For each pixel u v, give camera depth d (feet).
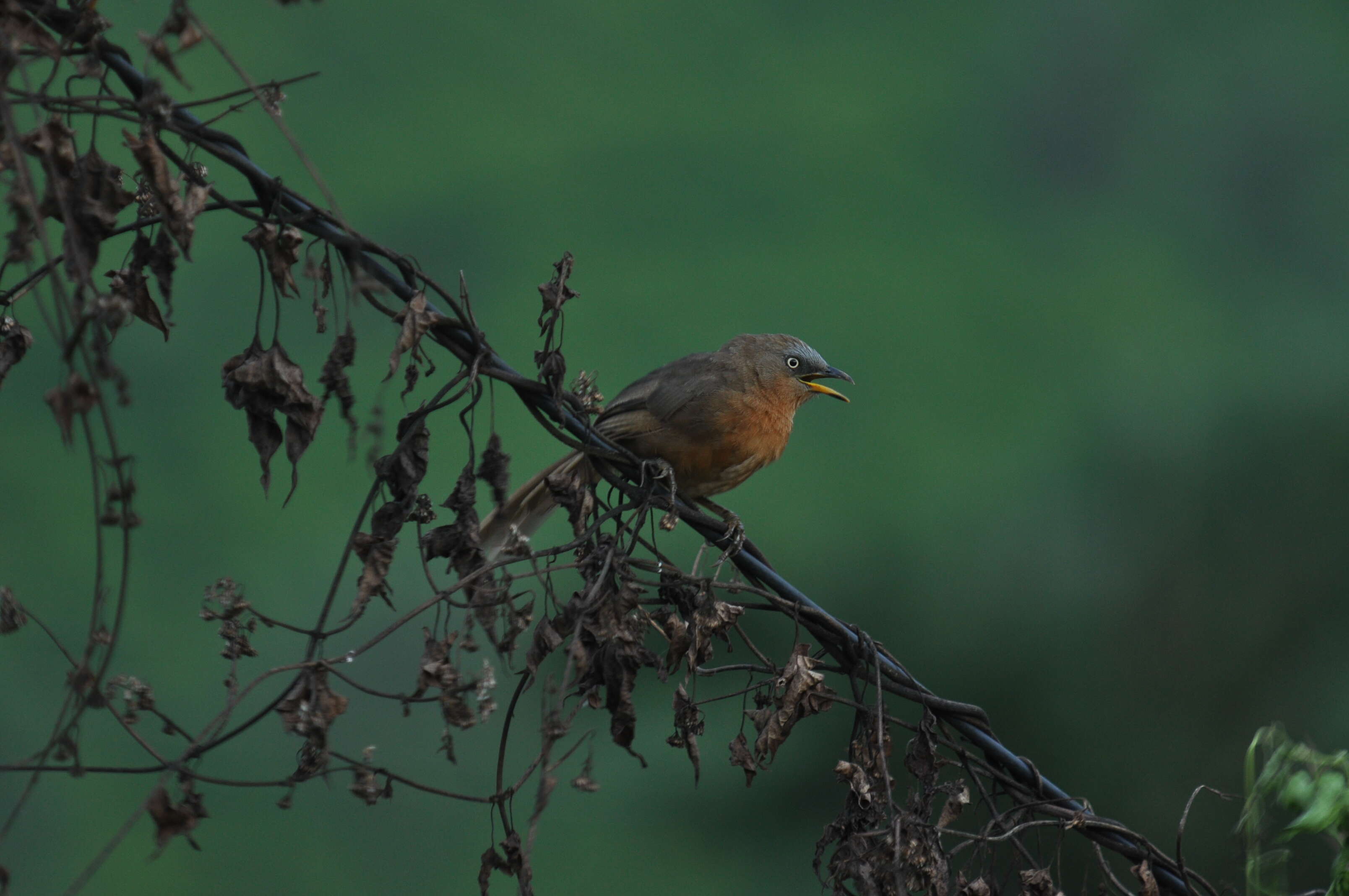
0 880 10.44
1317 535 40.42
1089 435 47.52
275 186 11.96
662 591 14.48
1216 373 52.49
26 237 10.90
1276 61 74.33
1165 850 37.45
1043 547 43.34
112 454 10.22
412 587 53.88
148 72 10.97
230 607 11.91
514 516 19.40
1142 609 40.86
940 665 42.27
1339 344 50.08
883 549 47.06
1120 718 39.58
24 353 13.58
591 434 14.37
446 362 59.52
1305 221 70.44
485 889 12.59
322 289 12.25
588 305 67.31
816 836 44.29
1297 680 38.68
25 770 10.41
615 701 13.17
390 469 13.00
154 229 12.53
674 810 47.06
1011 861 14.85
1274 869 14.65
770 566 15.38
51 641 58.65
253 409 12.29
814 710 14.48
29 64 10.99
